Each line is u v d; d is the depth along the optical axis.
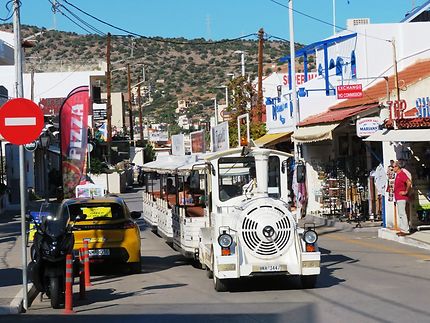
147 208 28.14
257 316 10.92
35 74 72.56
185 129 129.00
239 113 51.88
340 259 17.98
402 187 21.73
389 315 10.61
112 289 14.70
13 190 42.50
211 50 164.62
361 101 30.12
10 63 72.12
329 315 10.79
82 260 14.45
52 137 45.53
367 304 11.62
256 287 13.98
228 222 13.62
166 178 22.67
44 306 12.74
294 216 14.26
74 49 145.00
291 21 32.12
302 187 27.94
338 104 33.09
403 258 17.75
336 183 29.72
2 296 13.09
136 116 152.38
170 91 157.88
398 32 32.25
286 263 13.05
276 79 59.00
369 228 25.58
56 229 12.59
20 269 17.66
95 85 84.31
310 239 13.28
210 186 15.12
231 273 12.98
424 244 19.84
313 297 12.55
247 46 145.38
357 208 28.11
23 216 12.54
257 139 40.34
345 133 29.94
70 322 11.05
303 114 34.72
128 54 152.75
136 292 14.10
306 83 35.19
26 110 12.46
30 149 33.09
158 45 167.25
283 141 36.25
